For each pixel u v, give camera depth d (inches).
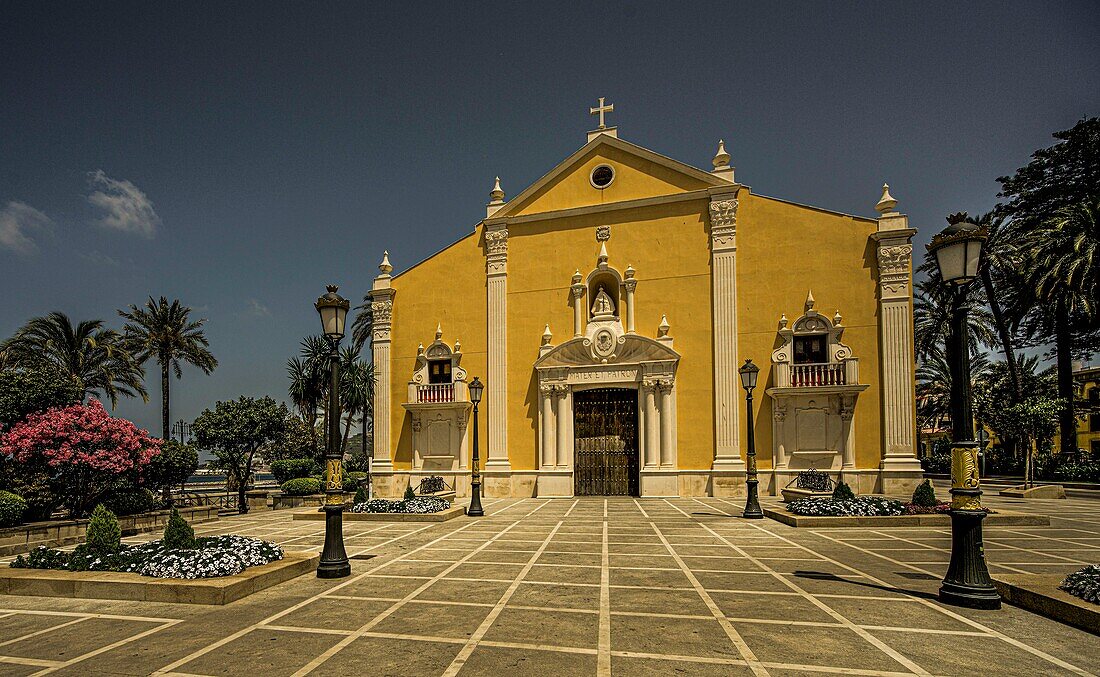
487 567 402.6
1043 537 519.8
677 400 924.0
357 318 1608.0
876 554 436.8
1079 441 2079.2
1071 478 1130.7
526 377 994.1
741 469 881.5
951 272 307.1
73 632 270.7
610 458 950.4
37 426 650.2
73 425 675.4
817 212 892.0
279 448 1998.0
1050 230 1126.4
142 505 730.8
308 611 298.0
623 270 972.6
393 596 326.0
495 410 997.2
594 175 1010.7
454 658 230.7
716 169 947.3
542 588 340.5
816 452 853.8
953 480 307.7
